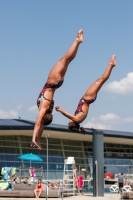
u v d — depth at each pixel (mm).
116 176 53344
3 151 52531
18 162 53000
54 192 30719
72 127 17906
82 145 62562
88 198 28844
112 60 18453
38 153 55906
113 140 62844
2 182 34250
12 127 49531
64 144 59938
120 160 66625
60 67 15211
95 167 29656
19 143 54344
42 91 15258
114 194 34688
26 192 31109
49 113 15172
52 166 56281
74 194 32750
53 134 55250
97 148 29531
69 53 15258
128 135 62781
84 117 17891
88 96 18031
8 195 31406
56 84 15141
